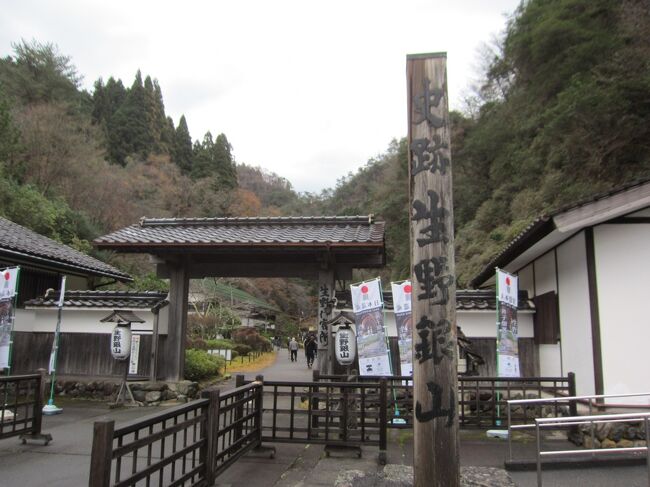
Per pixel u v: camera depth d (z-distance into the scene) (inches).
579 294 320.2
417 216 189.0
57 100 1397.6
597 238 304.0
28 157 1098.7
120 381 447.2
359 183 2581.2
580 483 224.7
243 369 897.5
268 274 430.6
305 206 2800.2
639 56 726.5
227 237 402.6
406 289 343.9
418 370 181.2
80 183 1182.3
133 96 2063.2
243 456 260.1
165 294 463.2
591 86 721.0
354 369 371.2
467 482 225.9
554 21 943.0
